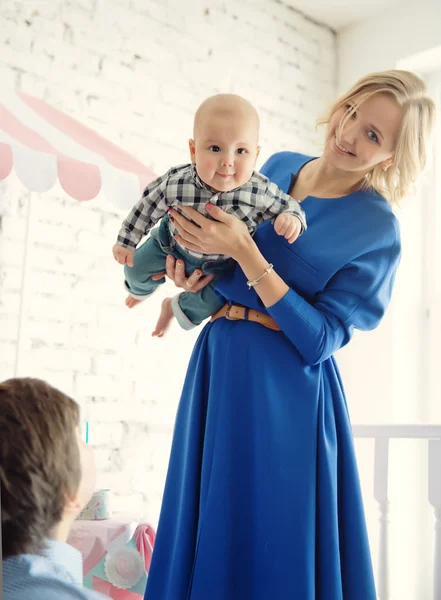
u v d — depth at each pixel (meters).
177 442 1.38
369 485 2.97
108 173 1.68
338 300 1.30
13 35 2.33
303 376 1.28
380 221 1.34
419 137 1.36
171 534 1.34
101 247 2.52
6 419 0.70
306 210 1.38
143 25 2.68
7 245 2.28
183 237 1.26
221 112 1.19
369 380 3.04
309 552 1.21
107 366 2.52
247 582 1.22
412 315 3.04
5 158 1.54
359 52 3.28
